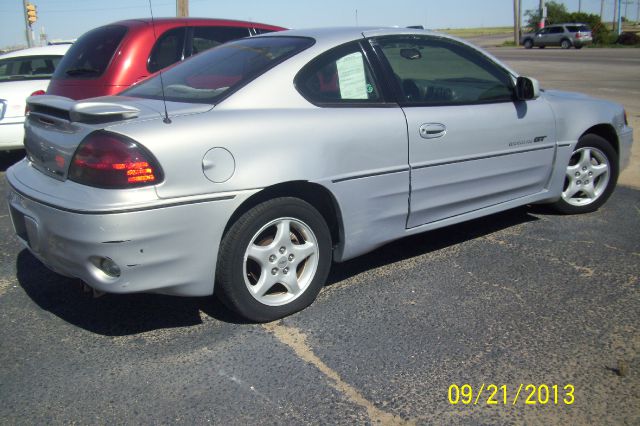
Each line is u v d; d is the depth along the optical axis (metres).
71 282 4.07
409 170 3.82
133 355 3.13
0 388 2.85
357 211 3.64
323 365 3.01
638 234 4.82
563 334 3.27
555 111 4.73
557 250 4.49
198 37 6.39
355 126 3.55
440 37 4.27
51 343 3.27
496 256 4.40
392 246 4.66
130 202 2.85
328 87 3.59
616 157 5.30
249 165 3.15
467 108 4.14
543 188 4.83
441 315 3.51
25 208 3.26
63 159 3.10
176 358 3.10
